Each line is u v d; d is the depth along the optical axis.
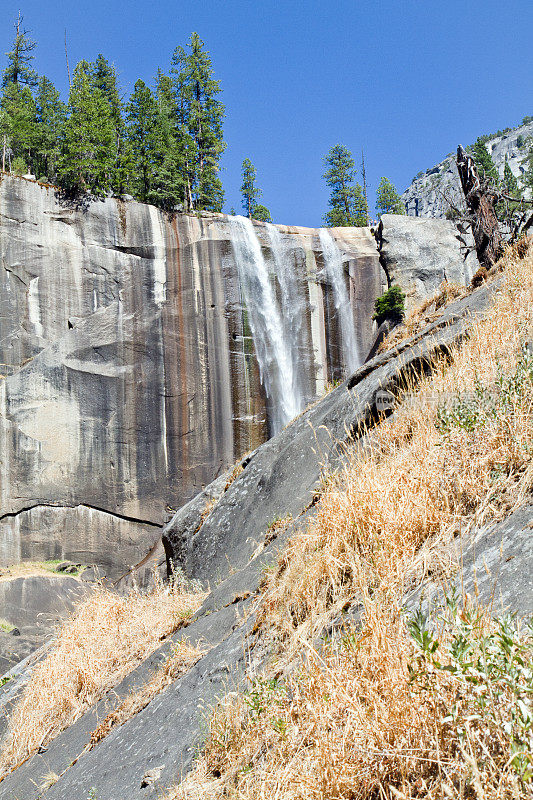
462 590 2.75
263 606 4.77
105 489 33.88
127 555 33.38
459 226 10.91
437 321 8.58
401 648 2.70
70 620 9.77
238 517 8.83
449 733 2.21
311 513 6.12
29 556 32.00
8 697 9.30
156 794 3.70
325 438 7.93
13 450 32.78
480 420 4.20
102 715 6.39
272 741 3.24
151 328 36.50
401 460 4.75
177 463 35.53
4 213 35.06
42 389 33.81
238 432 37.22
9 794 6.16
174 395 36.22
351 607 3.78
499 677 2.05
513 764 1.87
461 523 3.71
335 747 2.58
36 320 34.75
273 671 3.88
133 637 8.02
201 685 4.70
